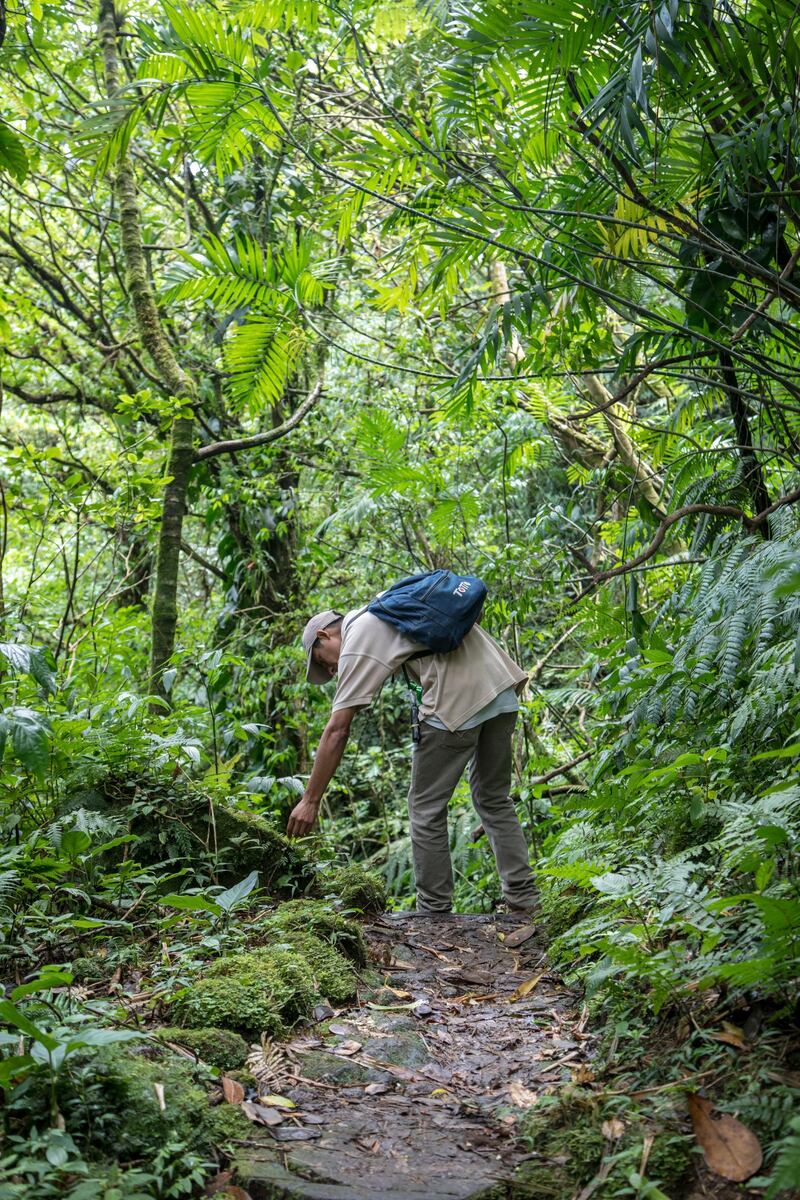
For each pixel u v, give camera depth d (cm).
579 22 333
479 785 439
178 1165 189
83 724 372
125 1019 246
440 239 418
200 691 730
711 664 342
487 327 404
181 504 595
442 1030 289
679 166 368
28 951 281
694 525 475
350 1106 233
